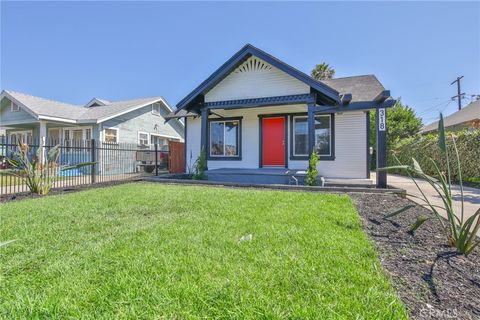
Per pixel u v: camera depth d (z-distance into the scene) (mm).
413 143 12820
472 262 2164
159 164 13484
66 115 13367
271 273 1884
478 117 13477
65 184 7957
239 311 1462
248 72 8648
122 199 4797
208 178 8773
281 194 5301
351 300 1556
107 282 1806
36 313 1482
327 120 9062
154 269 1974
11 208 4184
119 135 14375
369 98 7953
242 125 10234
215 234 2768
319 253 2248
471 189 7293
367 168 8602
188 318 1424
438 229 3049
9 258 2242
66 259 2201
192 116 10727
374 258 2164
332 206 4098
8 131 16125
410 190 6930
